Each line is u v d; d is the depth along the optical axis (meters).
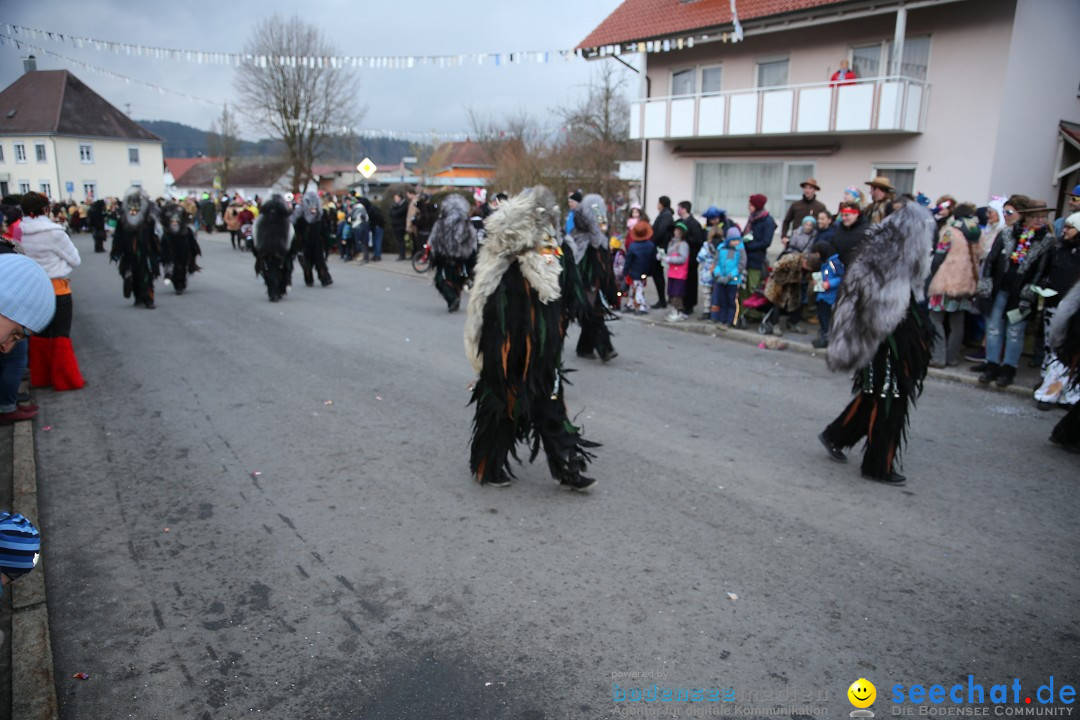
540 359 4.59
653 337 10.23
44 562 4.14
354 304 12.88
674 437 6.14
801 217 11.66
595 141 30.95
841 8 16.56
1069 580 3.92
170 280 14.02
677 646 3.36
